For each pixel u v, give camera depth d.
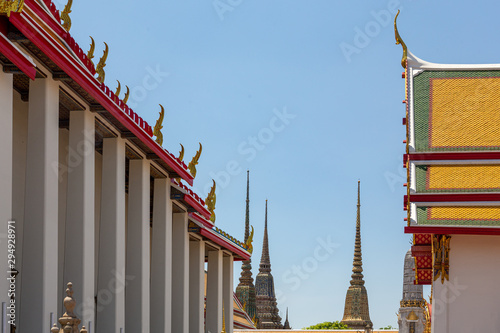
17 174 31.27
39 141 27.12
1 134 23.91
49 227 27.14
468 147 49.97
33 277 26.59
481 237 46.50
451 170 49.31
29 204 26.89
